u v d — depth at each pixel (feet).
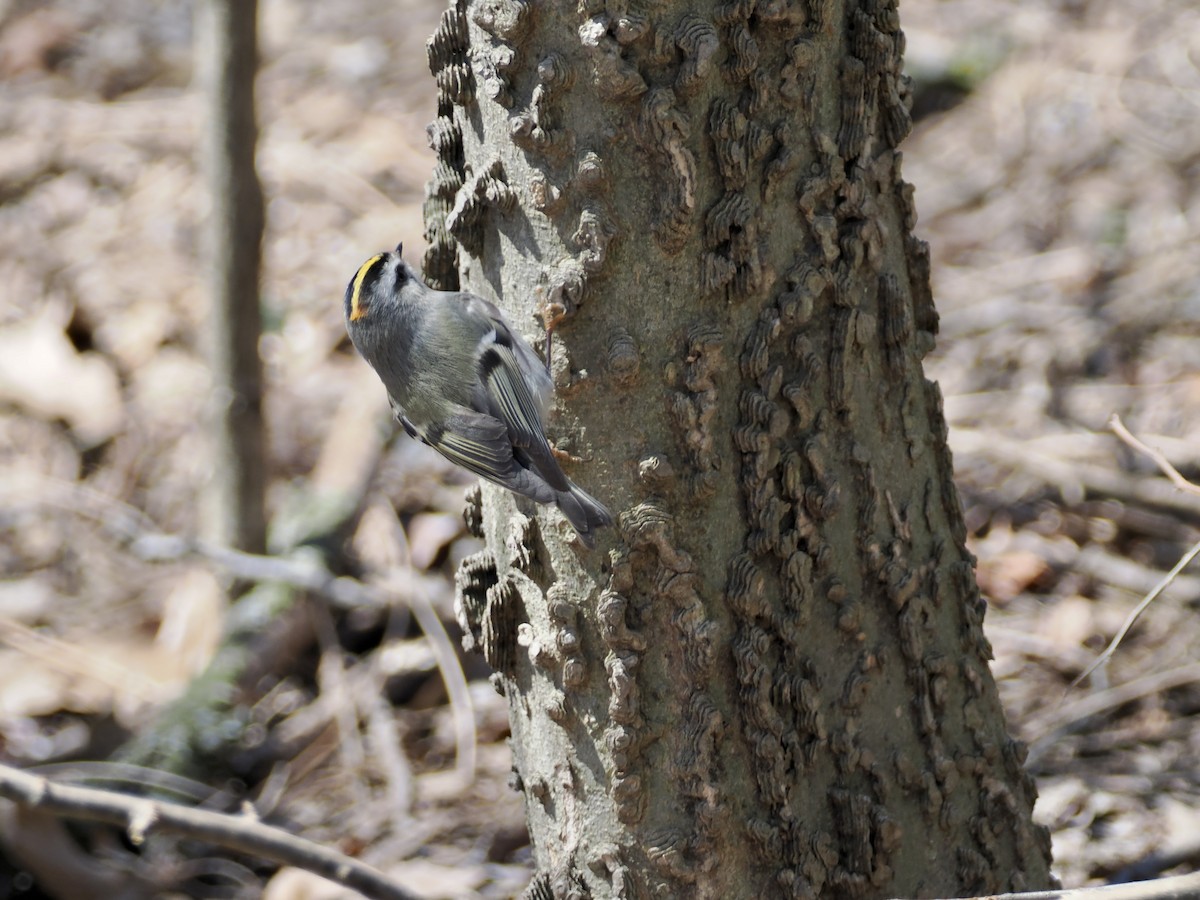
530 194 18.85
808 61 18.63
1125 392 43.88
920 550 20.84
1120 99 58.29
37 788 20.44
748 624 19.44
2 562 45.24
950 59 62.90
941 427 21.43
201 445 48.83
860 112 19.29
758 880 20.03
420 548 43.62
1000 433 43.27
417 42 71.00
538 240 18.99
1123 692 32.78
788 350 19.38
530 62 18.43
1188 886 16.25
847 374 19.67
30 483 48.11
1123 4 64.69
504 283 19.61
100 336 53.98
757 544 19.36
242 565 40.91
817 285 19.25
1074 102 58.85
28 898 31.96
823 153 19.16
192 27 75.15
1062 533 39.45
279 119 65.31
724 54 18.33
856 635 20.24
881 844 20.31
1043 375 45.44
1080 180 54.70
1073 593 37.42
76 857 31.86
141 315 54.19
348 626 42.09
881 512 20.34
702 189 18.53
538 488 18.48
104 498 47.34
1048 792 29.94
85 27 75.25
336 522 43.86
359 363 51.37
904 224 20.80
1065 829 28.68
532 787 20.80
